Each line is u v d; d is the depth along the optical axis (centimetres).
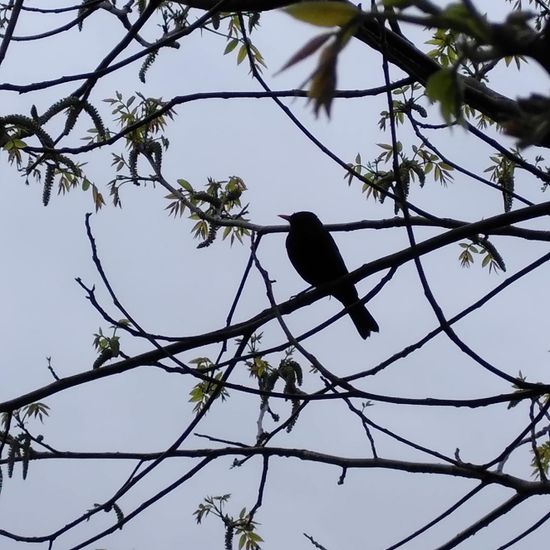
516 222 810
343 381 744
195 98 850
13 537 841
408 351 766
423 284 727
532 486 909
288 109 810
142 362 858
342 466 950
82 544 839
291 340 759
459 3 239
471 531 947
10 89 791
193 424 859
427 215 977
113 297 819
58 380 866
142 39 980
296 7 248
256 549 1192
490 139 825
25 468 869
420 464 946
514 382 750
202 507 1205
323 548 994
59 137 839
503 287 804
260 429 995
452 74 258
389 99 627
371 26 743
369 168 1190
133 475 877
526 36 237
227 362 841
